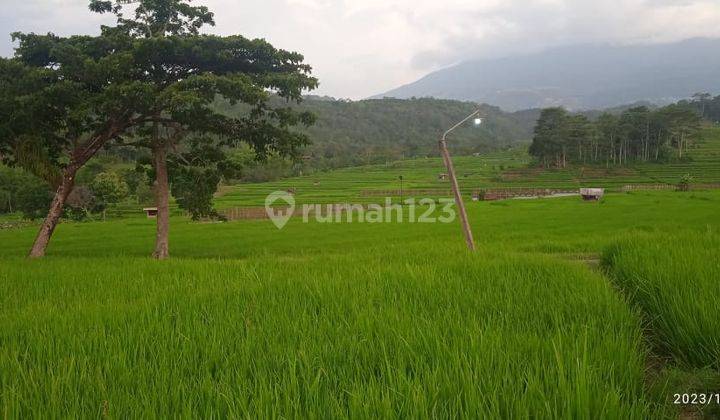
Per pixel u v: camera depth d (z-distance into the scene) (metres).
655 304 6.16
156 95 18.03
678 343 5.18
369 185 104.56
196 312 6.14
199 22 22.17
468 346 4.31
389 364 3.87
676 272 7.11
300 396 3.52
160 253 20.89
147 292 8.45
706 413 3.95
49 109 19.14
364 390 3.47
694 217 36.75
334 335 4.95
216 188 24.09
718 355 4.70
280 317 5.71
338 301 6.61
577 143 124.06
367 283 7.93
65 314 6.39
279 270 10.58
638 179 98.19
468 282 7.83
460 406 3.14
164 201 21.28
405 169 141.88
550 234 29.08
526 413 3.07
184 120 20.52
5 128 18.58
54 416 3.29
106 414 3.29
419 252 14.65
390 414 3.06
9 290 9.27
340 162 153.25
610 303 6.08
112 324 5.72
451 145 190.75
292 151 22.56
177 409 3.33
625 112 124.50
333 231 36.19
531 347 4.38
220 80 17.94
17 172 76.75
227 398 3.39
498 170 129.12
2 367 4.30
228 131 21.84
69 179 20.50
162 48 18.56
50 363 4.32
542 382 3.57
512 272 8.61
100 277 10.59
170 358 4.37
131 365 4.30
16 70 18.55
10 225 64.31
